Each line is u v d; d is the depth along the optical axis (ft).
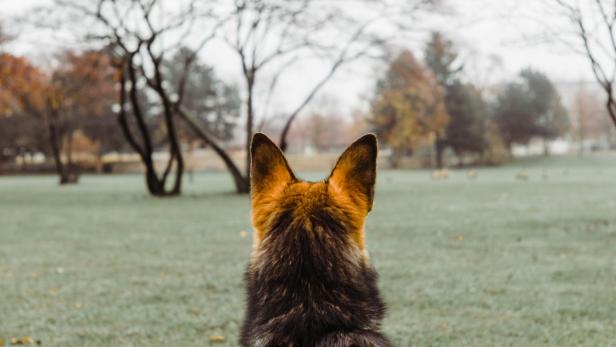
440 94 257.34
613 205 66.59
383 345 6.97
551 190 95.40
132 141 98.78
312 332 6.91
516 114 299.17
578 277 29.96
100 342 20.39
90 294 27.76
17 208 77.77
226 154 102.89
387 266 33.30
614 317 22.58
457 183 126.41
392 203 74.84
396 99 253.03
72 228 54.70
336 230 7.37
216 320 22.72
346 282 7.16
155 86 94.89
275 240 7.38
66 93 152.66
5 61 89.81
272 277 7.22
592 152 375.25
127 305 25.55
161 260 36.78
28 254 39.96
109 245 43.70
